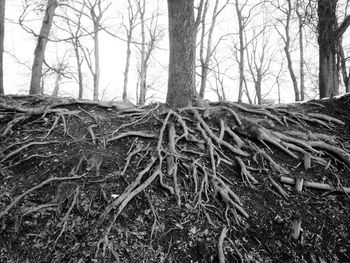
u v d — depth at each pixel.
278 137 5.75
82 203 3.96
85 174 4.39
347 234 4.07
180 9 6.24
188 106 6.27
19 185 4.26
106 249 3.42
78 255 3.39
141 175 4.34
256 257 3.67
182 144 5.31
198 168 4.79
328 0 8.85
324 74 9.04
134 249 3.53
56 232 3.63
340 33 8.76
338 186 4.73
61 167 4.53
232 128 5.87
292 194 4.61
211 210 4.14
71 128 5.57
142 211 3.98
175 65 6.41
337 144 5.96
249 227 4.00
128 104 6.87
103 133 5.39
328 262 3.74
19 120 5.57
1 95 6.83
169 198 4.24
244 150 5.45
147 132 5.54
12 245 3.55
